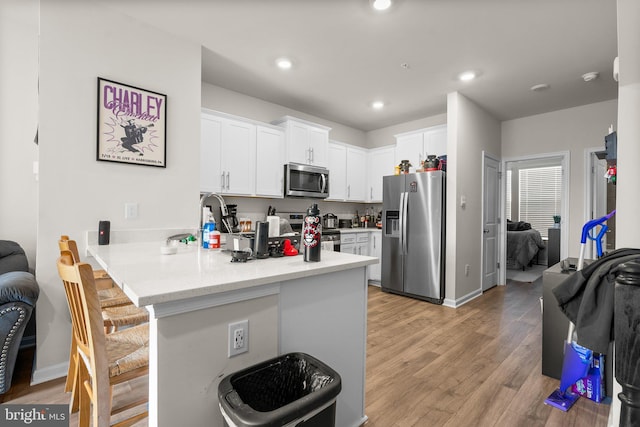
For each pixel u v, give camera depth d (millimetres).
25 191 2641
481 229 4195
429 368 2176
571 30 2395
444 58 2850
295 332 1316
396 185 4047
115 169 2252
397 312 3389
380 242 4605
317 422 973
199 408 1031
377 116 4633
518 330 2871
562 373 1838
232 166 3354
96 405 1108
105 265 1438
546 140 4312
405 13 2215
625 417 751
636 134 1411
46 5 1990
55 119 2020
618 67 1444
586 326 1081
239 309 1130
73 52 2076
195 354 1021
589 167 3984
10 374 1788
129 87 2291
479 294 4148
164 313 947
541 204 7434
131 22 2305
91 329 1089
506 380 2023
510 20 2277
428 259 3713
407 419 1645
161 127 2443
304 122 4020
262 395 1104
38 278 1980
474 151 4008
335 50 2740
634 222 1414
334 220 4738
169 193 2498
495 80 3316
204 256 1669
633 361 735
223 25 2391
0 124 2553
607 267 1053
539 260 6785
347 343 1530
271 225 1873
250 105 3855
